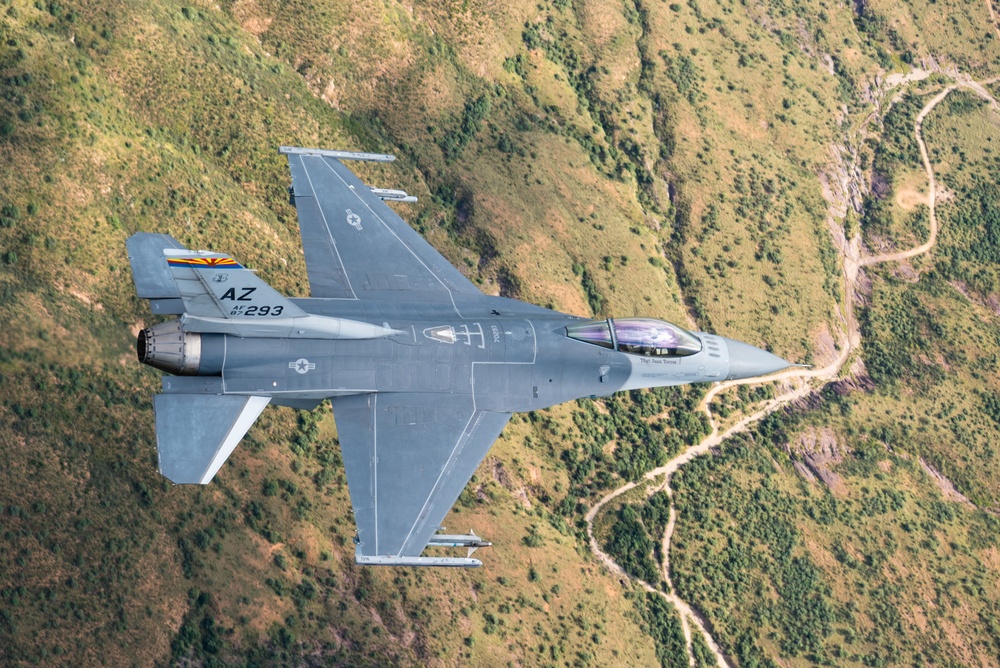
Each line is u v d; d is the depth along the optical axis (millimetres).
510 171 77875
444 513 30625
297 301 32188
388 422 31578
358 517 30141
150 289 29266
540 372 33406
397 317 32656
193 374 30562
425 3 79500
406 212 73688
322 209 36125
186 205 62344
